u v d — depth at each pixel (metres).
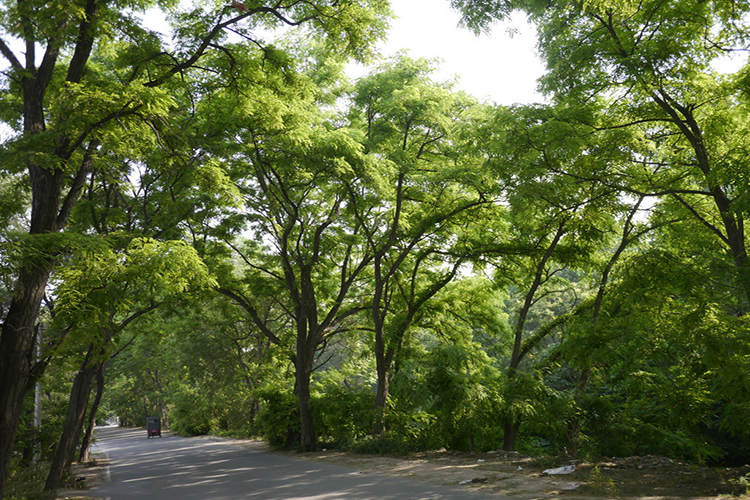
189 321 36.03
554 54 14.41
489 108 16.55
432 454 19.12
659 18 12.89
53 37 10.67
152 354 43.91
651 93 13.73
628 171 15.96
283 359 27.20
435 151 22.09
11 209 11.88
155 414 78.31
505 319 24.48
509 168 15.41
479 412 19.20
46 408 29.58
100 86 10.95
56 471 17.17
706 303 12.61
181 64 12.32
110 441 50.22
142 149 12.63
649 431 18.72
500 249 21.27
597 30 14.12
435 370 20.44
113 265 11.45
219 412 52.97
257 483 14.73
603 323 17.28
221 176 12.81
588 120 14.84
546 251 20.73
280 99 14.73
